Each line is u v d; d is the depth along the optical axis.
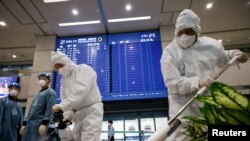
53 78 4.55
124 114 4.73
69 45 4.88
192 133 0.52
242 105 0.38
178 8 4.23
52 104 2.53
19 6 4.06
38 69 4.70
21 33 4.95
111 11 4.23
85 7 4.12
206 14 4.50
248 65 4.79
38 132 2.45
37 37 5.02
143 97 4.29
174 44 1.57
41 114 2.57
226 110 0.39
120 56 4.64
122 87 4.38
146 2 4.05
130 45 4.73
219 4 4.20
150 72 4.45
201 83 1.10
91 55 4.71
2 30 4.81
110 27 4.74
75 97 1.76
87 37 4.93
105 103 4.45
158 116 4.65
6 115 3.04
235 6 4.29
